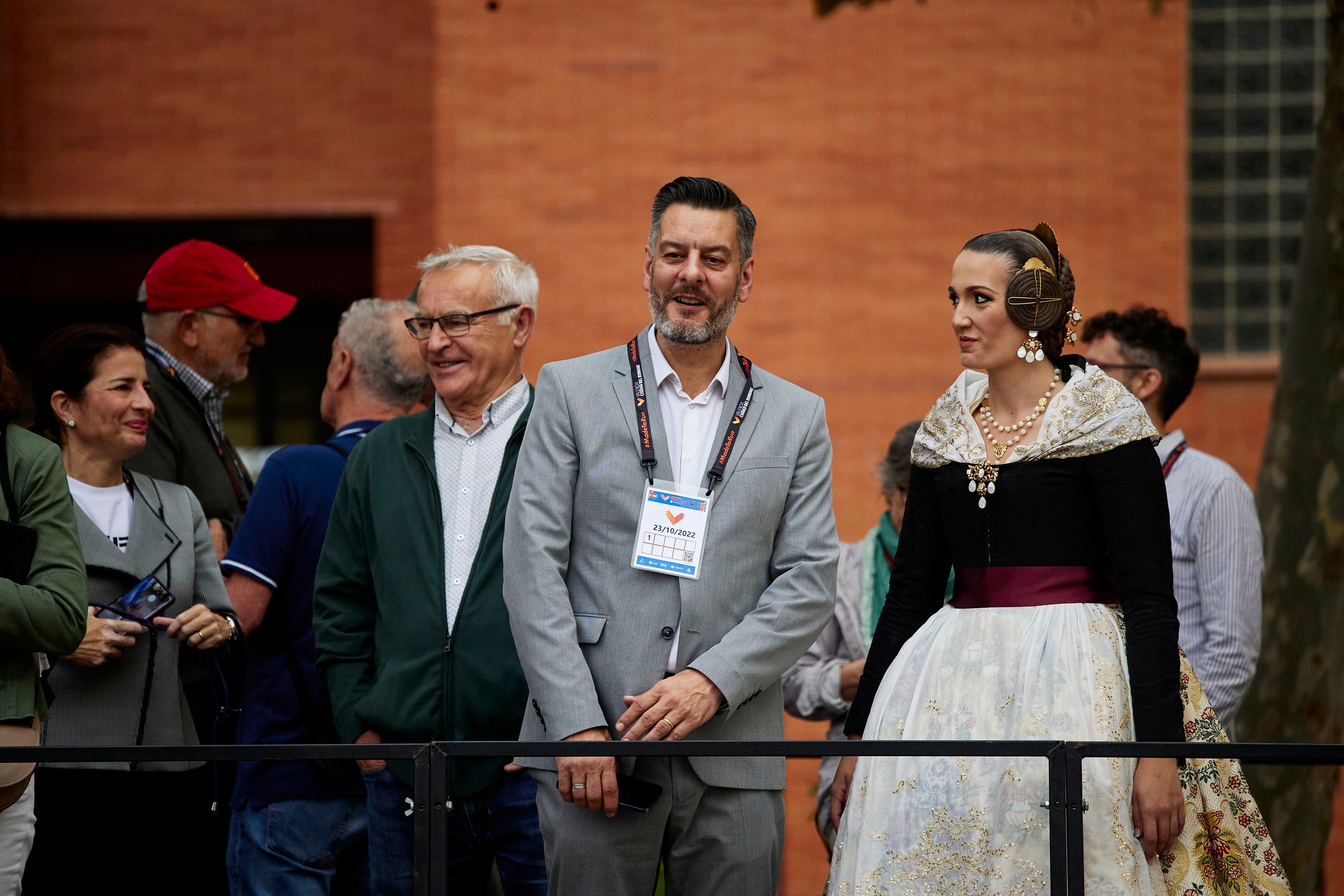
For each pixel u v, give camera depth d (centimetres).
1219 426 2036
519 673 708
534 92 2019
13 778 609
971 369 645
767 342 2002
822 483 669
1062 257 657
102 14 2208
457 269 754
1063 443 620
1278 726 1159
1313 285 1171
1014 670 616
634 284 2005
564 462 651
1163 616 596
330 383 902
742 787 637
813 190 2002
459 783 686
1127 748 585
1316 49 2069
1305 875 1138
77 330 778
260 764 752
